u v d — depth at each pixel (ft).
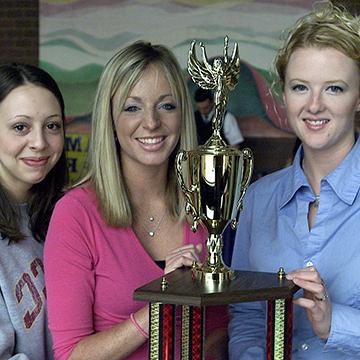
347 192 6.91
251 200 7.64
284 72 6.81
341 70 6.48
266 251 7.30
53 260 7.11
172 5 26.43
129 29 26.99
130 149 7.33
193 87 24.52
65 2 27.37
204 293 5.74
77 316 6.98
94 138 7.41
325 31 6.47
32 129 8.02
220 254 6.44
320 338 6.60
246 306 7.35
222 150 6.33
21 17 27.89
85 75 27.37
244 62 25.79
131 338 6.74
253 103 25.62
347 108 6.60
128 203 7.32
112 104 7.34
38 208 8.25
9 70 8.02
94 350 6.79
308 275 6.14
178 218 7.66
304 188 7.18
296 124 6.77
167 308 5.98
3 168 8.10
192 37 26.35
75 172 27.17
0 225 7.76
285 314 6.06
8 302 7.53
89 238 7.16
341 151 6.95
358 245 6.82
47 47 27.71
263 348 7.00
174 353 6.07
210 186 6.30
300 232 7.12
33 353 7.64
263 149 25.59
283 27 25.52
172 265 6.65
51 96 8.11
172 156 7.66
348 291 6.75
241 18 25.82
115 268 7.16
